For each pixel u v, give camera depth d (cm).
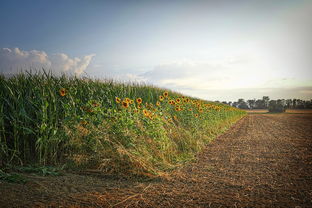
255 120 2108
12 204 234
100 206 250
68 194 276
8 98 443
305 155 534
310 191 307
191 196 290
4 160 386
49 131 411
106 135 428
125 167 374
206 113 915
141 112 539
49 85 482
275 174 388
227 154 552
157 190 310
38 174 343
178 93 1163
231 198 284
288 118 2431
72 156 409
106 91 624
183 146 586
